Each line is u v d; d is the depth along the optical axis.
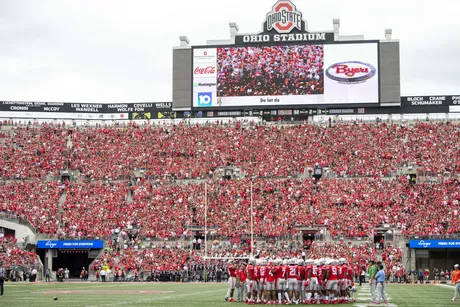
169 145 70.25
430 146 66.06
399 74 69.31
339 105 69.81
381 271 27.06
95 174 66.94
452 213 56.81
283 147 68.31
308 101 70.25
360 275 45.03
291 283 26.05
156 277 54.53
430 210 57.41
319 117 72.88
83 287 42.88
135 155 69.19
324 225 57.31
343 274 26.77
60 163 68.19
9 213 60.75
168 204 61.62
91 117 77.25
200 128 72.62
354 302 27.58
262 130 71.06
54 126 74.56
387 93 69.38
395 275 52.03
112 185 64.69
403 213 57.47
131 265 55.59
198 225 59.00
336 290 26.45
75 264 64.06
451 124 68.94
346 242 55.75
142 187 64.06
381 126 69.75
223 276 53.44
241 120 73.69
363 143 67.56
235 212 59.91
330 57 70.19
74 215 60.97
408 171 63.75
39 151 69.75
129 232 59.19
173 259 55.75
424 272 53.22
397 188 60.41
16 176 66.69
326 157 66.12
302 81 70.38
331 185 62.06
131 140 71.44
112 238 58.75
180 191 63.09
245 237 57.50
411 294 34.34
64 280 56.12
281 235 57.19
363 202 59.19
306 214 58.53
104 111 77.12
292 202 60.28
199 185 63.69
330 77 70.00
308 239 57.81
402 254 54.41
